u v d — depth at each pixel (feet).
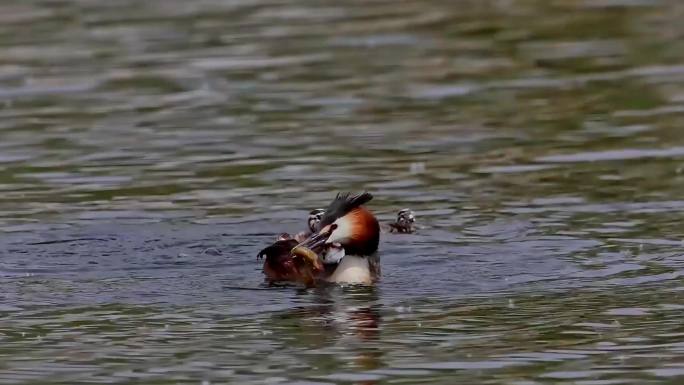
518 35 139.54
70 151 99.09
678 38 134.62
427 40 137.90
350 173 92.38
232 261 74.64
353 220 71.46
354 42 137.18
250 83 120.47
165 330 62.54
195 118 108.68
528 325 62.13
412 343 59.93
